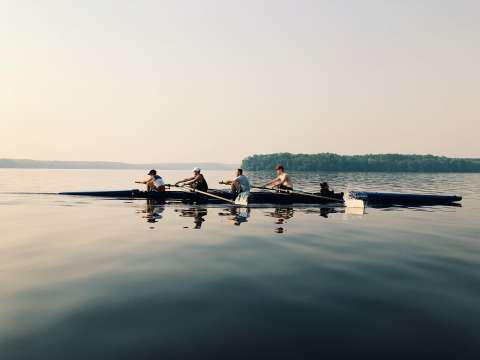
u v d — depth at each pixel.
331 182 38.69
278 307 3.29
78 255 5.09
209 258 5.02
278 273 4.35
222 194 13.38
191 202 12.82
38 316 3.01
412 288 3.85
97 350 2.47
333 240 6.45
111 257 4.99
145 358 2.38
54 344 2.55
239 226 7.82
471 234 7.29
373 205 13.70
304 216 9.84
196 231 7.10
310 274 4.32
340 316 3.11
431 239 6.69
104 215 9.39
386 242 6.34
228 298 3.50
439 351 2.53
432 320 3.04
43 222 8.12
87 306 3.24
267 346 2.58
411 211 11.76
